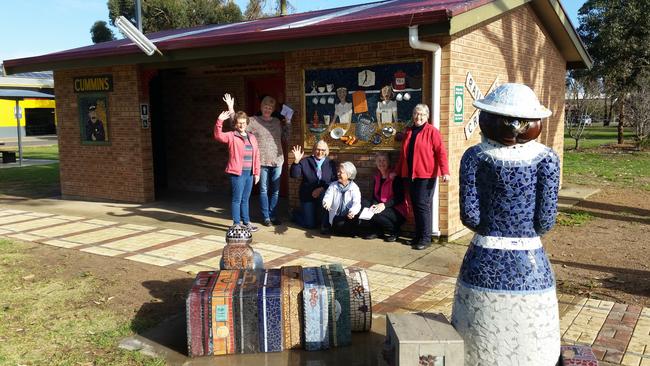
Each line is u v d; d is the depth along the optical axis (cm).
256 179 782
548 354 313
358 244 720
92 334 438
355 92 779
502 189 311
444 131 718
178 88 1227
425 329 332
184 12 3725
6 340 426
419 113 679
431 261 642
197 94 1204
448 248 700
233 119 770
